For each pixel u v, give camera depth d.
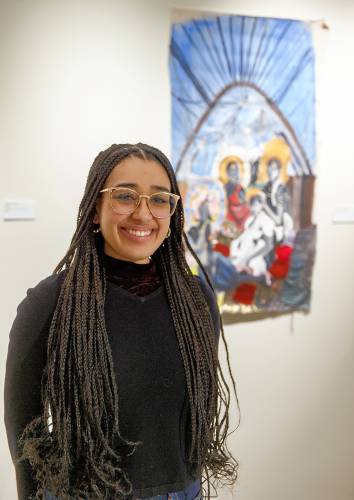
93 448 0.85
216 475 1.07
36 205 1.53
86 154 1.53
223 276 1.68
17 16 1.43
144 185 0.86
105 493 0.87
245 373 1.82
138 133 1.56
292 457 1.95
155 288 0.94
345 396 1.97
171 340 0.91
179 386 0.91
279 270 1.75
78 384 0.85
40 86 1.47
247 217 1.68
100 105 1.52
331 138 1.74
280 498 1.96
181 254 0.99
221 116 1.61
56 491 0.88
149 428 0.89
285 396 1.89
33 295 0.89
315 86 1.69
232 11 1.58
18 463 0.95
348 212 1.80
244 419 1.85
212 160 1.62
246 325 1.78
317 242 1.79
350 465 2.04
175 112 1.57
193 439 0.92
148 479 0.90
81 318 0.86
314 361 1.90
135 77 1.53
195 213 1.63
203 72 1.57
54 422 0.87
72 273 0.89
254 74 1.62
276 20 1.61
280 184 1.70
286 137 1.68
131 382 0.86
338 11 1.68
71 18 1.47
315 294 1.83
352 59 1.72
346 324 1.90
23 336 0.87
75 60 1.48
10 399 0.92
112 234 0.87
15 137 1.48
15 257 1.54
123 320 0.89
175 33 1.54
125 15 1.50
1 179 1.49
